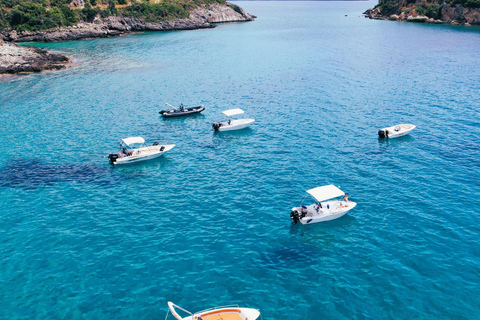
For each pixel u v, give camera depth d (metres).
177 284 29.06
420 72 93.31
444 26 179.62
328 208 38.16
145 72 101.31
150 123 65.56
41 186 44.84
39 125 64.56
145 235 35.25
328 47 132.88
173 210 39.41
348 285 28.75
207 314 25.41
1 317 26.41
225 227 36.25
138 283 29.27
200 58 118.75
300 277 29.70
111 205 40.69
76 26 161.50
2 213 39.25
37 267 31.25
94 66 108.44
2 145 56.38
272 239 34.41
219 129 61.00
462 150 51.38
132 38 160.25
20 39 149.88
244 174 46.84
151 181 45.91
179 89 85.44
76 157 52.59
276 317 25.95
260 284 29.03
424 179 44.19
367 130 59.34
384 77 89.81
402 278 29.28
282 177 45.69
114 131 61.94
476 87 79.25
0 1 154.88
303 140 56.28
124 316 26.31
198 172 47.88
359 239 34.16
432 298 27.33
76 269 30.94
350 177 45.12
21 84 90.44
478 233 34.31
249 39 156.12
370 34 162.75
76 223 37.44
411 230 35.09
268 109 70.69
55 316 26.44
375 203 39.69
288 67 103.69
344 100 74.00
